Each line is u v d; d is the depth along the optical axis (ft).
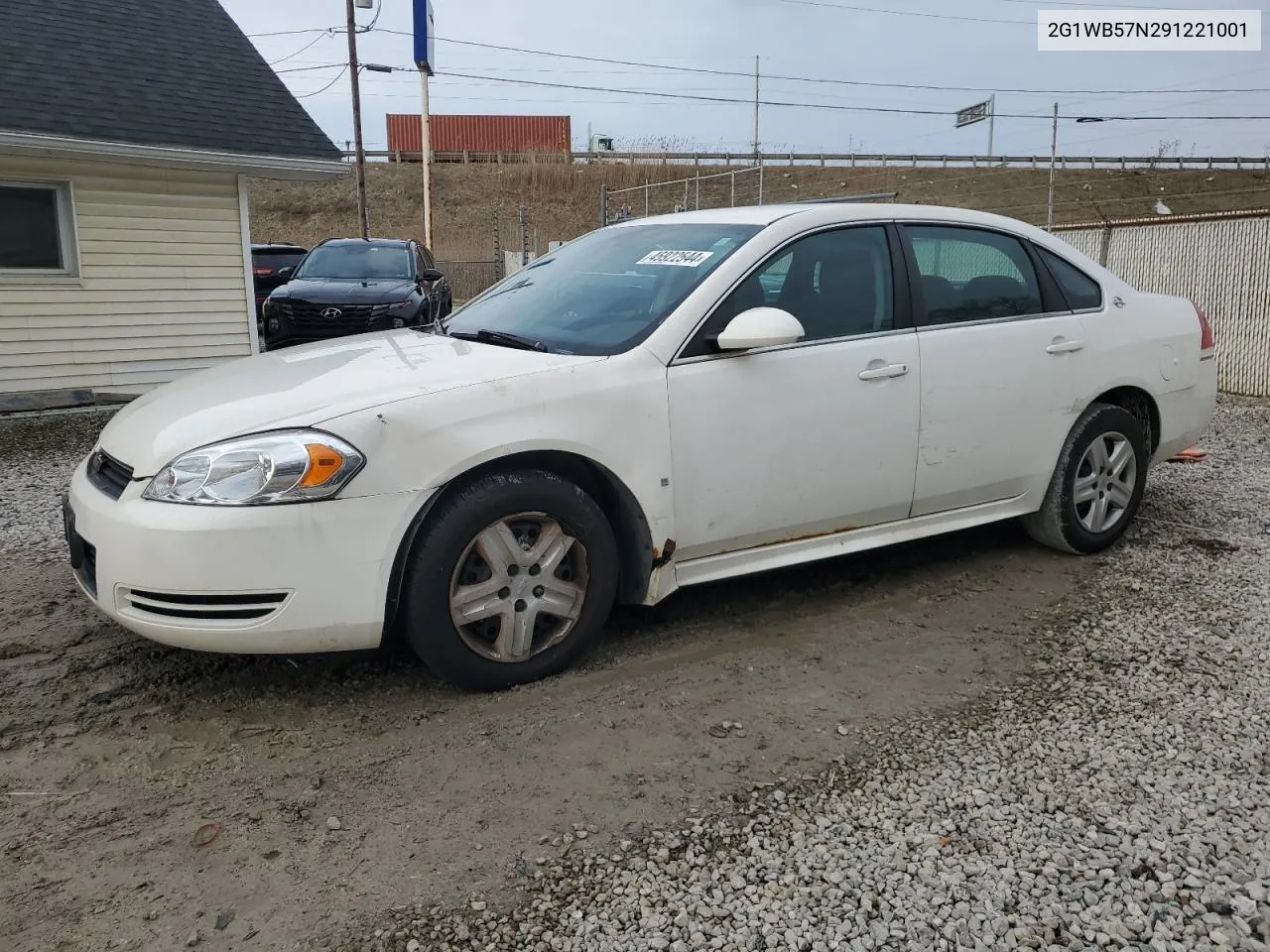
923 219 14.08
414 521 10.16
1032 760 9.60
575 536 11.09
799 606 13.73
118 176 33.91
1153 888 7.66
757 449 12.07
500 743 9.91
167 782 9.16
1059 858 8.04
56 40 34.60
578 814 8.69
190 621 9.70
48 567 15.24
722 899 7.57
